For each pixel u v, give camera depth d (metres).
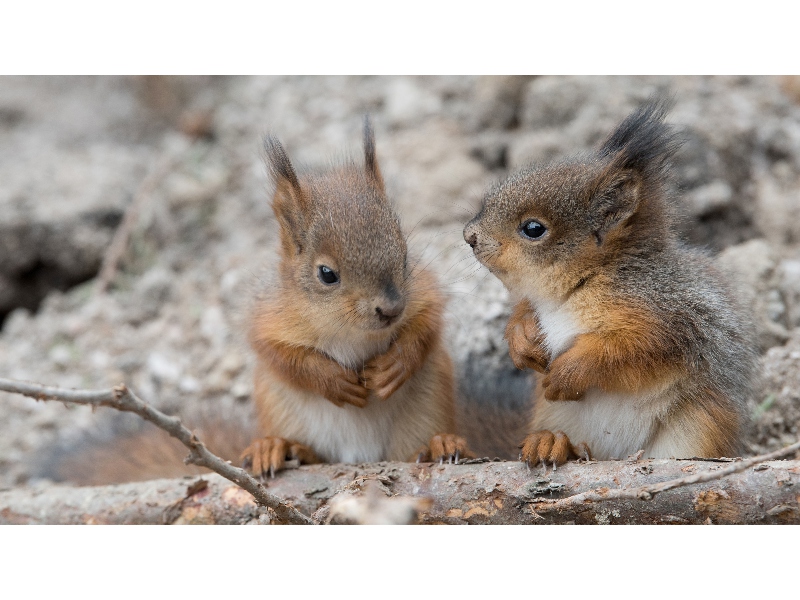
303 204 10.79
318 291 10.56
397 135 18.30
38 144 20.52
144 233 18.12
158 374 15.29
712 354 10.15
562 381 9.93
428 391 11.41
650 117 10.59
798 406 12.48
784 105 17.12
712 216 15.69
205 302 16.28
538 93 17.31
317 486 10.05
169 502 10.19
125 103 22.20
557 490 9.10
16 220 17.62
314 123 19.23
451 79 19.00
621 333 9.85
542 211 10.30
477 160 17.73
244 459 10.55
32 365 15.80
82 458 13.10
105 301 16.66
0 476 14.09
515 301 11.01
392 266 10.49
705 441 10.05
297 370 10.84
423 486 9.52
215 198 18.69
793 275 14.52
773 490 8.30
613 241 10.27
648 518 8.79
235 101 20.86
